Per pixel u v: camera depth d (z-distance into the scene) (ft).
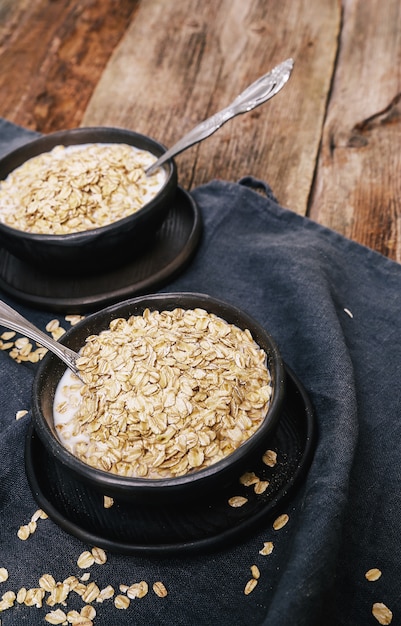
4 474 2.23
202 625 2.06
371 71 3.34
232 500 2.14
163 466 2.08
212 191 2.84
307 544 2.02
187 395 2.13
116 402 2.14
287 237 2.72
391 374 2.42
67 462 2.05
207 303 2.30
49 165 2.67
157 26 3.60
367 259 2.67
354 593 2.10
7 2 3.74
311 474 2.15
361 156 3.04
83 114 3.25
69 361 2.24
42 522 2.18
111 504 2.15
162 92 3.32
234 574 2.11
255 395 2.16
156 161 2.70
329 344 2.38
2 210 2.64
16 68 3.44
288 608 1.96
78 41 3.55
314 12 3.61
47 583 2.12
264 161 3.04
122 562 2.13
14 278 2.63
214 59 3.43
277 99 3.25
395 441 2.30
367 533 2.16
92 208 2.56
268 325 2.52
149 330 2.25
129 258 2.60
